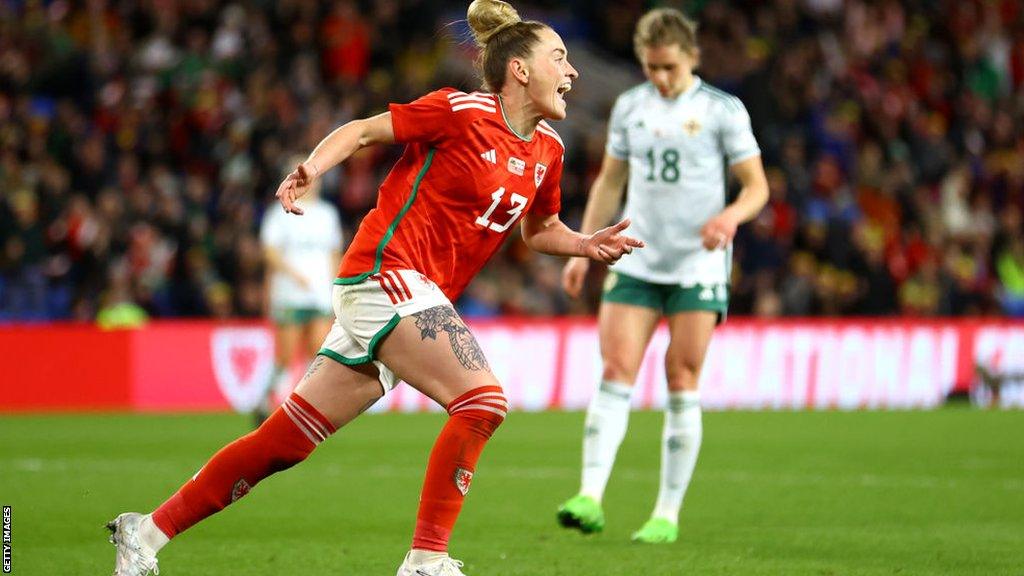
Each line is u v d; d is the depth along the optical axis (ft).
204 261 169.48
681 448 69.36
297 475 95.30
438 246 50.11
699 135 69.97
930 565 61.00
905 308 189.47
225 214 174.91
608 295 71.46
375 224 49.78
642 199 70.85
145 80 193.16
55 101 193.47
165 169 179.73
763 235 181.88
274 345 141.59
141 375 151.84
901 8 247.09
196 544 66.64
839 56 234.58
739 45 217.36
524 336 160.66
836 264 188.34
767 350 167.22
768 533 71.20
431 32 213.87
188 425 133.49
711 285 70.23
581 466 101.96
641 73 244.22
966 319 180.65
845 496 86.28
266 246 131.03
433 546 48.83
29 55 192.54
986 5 251.39
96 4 203.62
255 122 183.83
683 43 70.54
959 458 108.99
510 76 50.47
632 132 71.51
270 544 66.74
